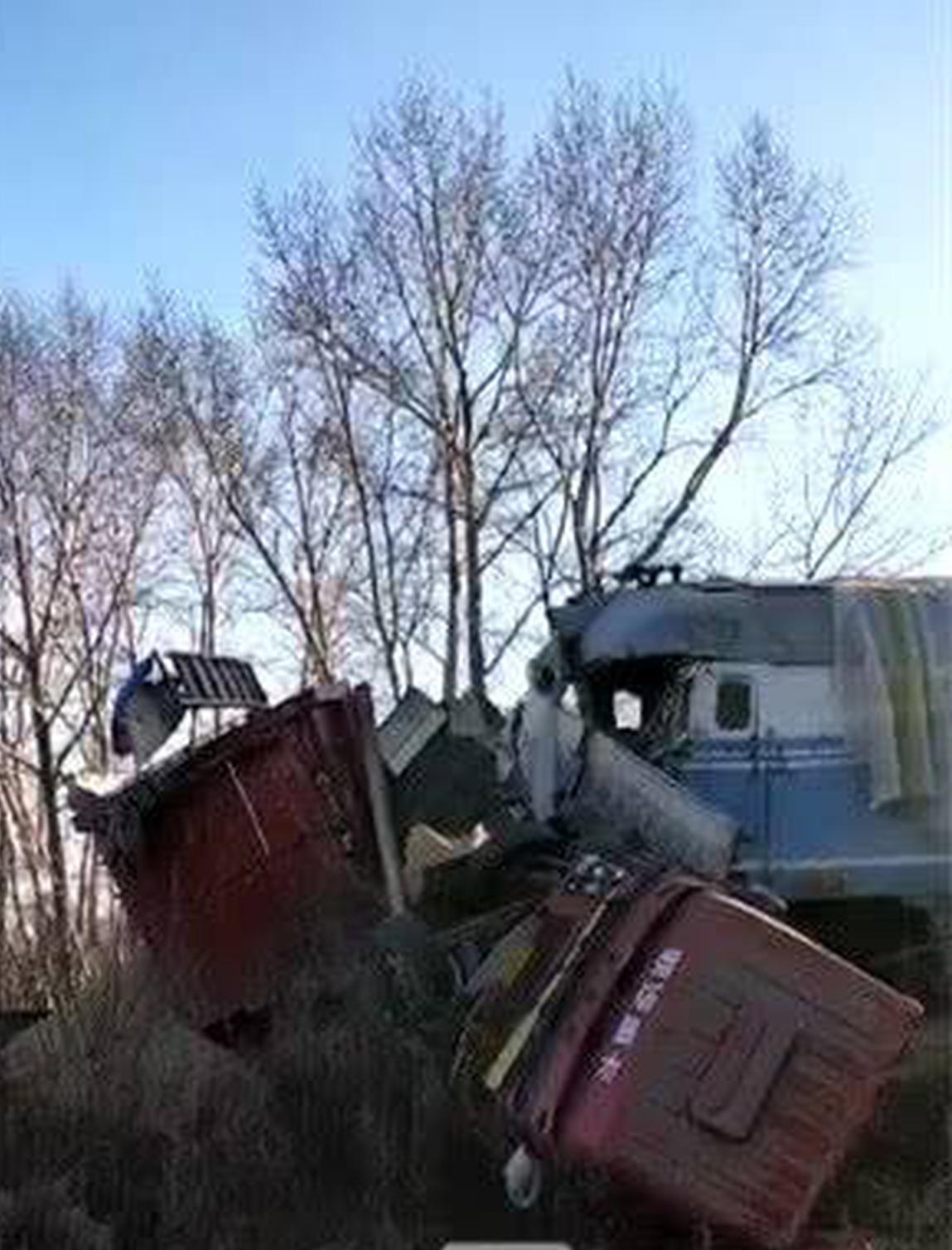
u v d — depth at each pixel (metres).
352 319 40.22
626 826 15.59
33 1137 12.45
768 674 18.16
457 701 21.08
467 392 39.97
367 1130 12.43
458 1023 12.68
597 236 40.22
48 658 41.94
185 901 15.06
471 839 16.70
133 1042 14.11
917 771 17.84
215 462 43.00
